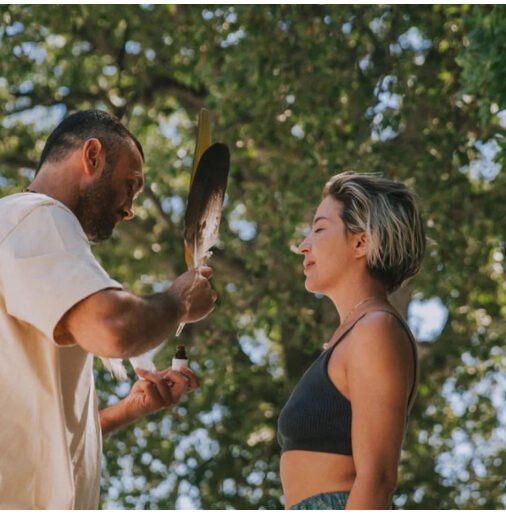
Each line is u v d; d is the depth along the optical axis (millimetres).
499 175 12789
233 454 15555
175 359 4223
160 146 15898
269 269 13578
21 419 3590
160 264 15477
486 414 15492
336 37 12359
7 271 3541
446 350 14617
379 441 3438
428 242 3902
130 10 14555
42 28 14734
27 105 15305
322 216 3812
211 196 3984
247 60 12438
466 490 15273
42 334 3607
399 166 12195
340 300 3756
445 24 12359
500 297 14078
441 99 12523
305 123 12273
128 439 15570
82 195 3814
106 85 15414
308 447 3564
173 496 15406
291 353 14828
